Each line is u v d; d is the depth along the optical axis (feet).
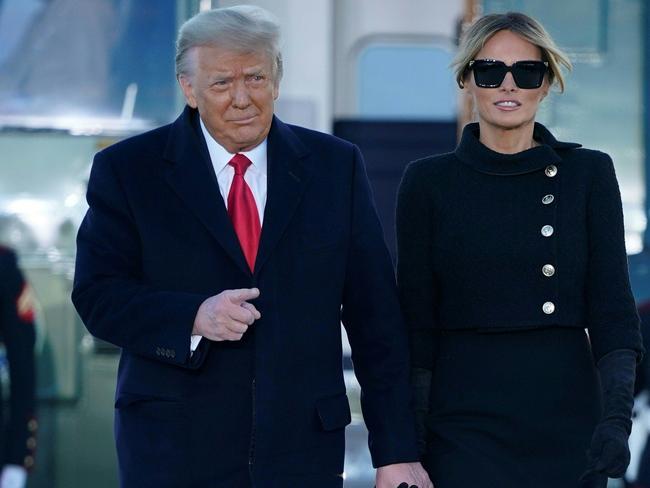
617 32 62.18
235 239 36.70
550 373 37.11
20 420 55.52
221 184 37.76
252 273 36.78
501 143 38.27
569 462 36.99
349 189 38.42
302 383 36.88
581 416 37.19
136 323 35.76
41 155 58.95
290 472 36.60
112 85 59.36
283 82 64.08
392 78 68.08
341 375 37.86
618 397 35.65
